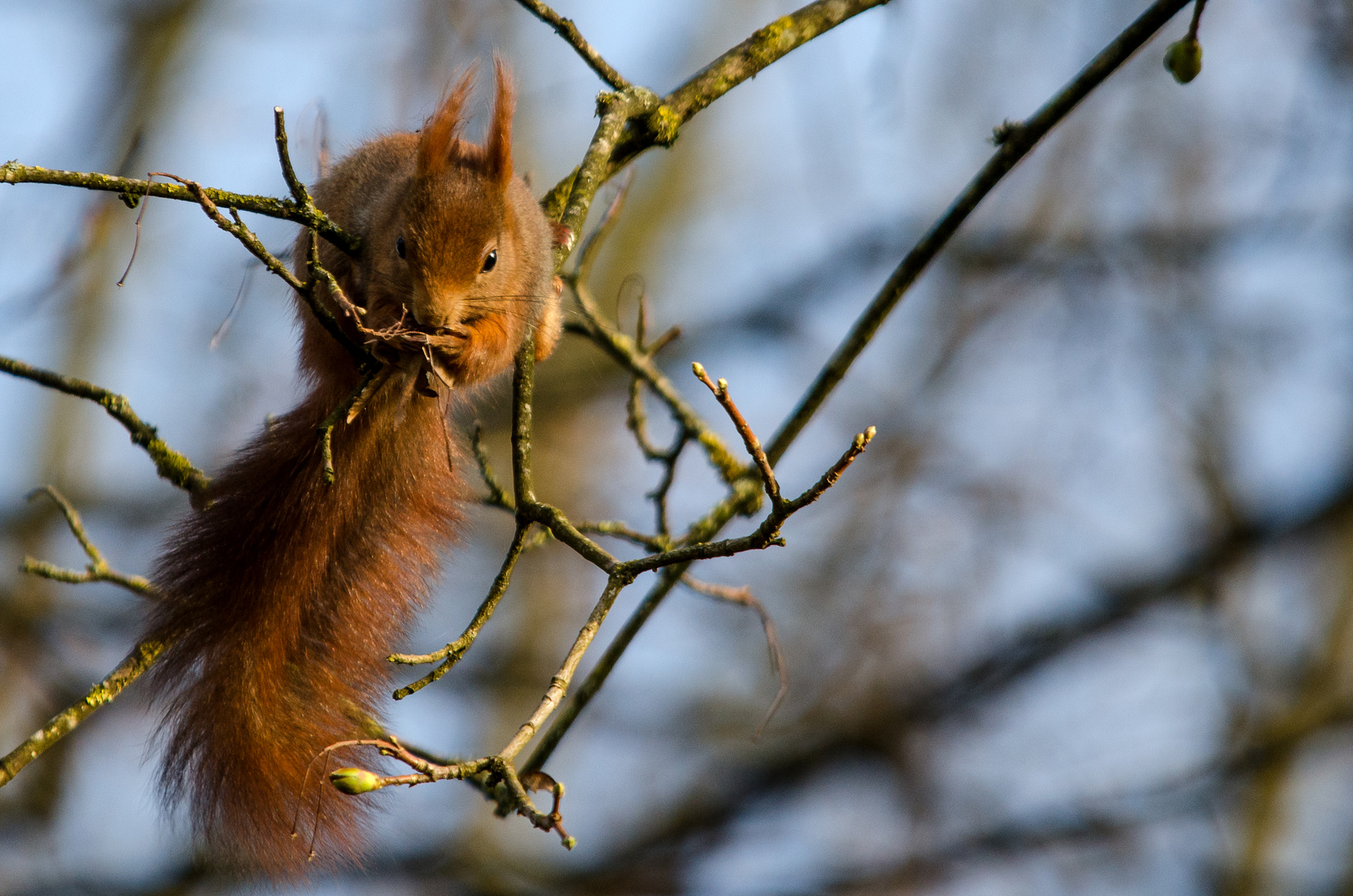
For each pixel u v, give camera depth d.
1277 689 14.94
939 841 13.01
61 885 11.46
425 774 4.76
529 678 14.69
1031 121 6.55
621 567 5.32
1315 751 15.29
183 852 9.64
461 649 5.18
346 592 6.60
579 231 6.45
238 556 6.53
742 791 13.39
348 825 6.22
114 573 7.02
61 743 12.05
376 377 5.28
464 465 6.91
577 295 8.26
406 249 5.98
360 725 6.40
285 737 6.32
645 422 8.26
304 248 6.79
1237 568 14.25
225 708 6.30
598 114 6.69
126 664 6.30
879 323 7.04
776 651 7.81
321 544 6.47
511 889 11.98
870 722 13.54
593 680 7.49
